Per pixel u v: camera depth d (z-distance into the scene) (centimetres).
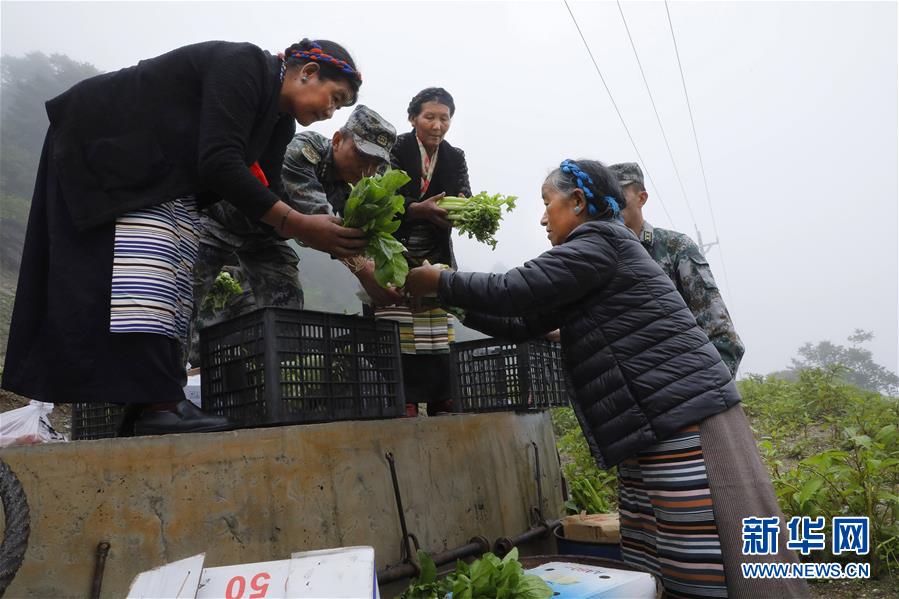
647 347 232
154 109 209
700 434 223
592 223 247
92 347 191
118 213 198
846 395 842
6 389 195
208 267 315
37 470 157
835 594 311
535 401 375
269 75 228
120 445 173
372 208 237
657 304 236
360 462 242
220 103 207
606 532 313
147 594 130
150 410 206
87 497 165
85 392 189
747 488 217
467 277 250
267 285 340
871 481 357
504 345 378
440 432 289
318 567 137
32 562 152
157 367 199
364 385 271
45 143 218
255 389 237
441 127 351
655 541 250
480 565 200
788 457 609
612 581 208
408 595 214
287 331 239
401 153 349
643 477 238
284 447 215
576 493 434
